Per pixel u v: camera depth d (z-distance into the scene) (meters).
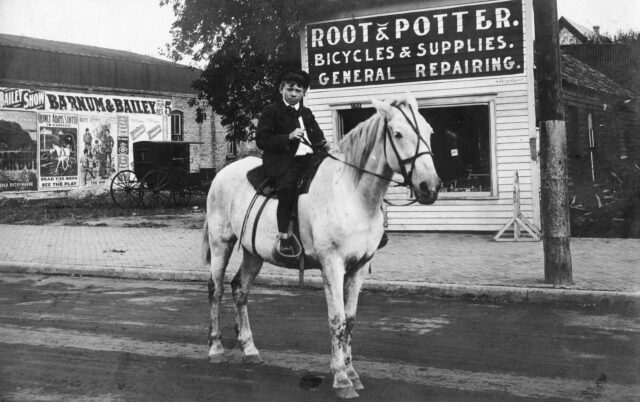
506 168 13.38
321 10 14.47
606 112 22.75
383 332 6.40
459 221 13.79
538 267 9.59
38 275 10.59
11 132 27.31
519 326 6.62
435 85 13.84
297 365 5.32
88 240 14.05
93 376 5.02
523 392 4.56
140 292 8.93
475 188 14.02
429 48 13.83
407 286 8.53
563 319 6.94
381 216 4.81
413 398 4.46
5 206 24.08
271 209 5.20
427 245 12.15
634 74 24.94
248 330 5.57
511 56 13.21
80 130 29.81
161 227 16.64
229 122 19.73
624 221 15.44
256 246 5.31
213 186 5.91
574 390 4.59
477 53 13.46
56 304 8.06
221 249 5.76
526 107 13.18
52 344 6.02
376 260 10.54
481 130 13.98
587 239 12.79
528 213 13.27
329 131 14.73
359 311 7.43
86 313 7.49
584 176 20.97
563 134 8.23
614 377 4.88
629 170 20.92
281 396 4.53
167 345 6.00
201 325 6.86
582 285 8.13
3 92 27.02
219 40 18.08
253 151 33.97
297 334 6.40
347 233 4.59
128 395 4.56
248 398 4.49
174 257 11.55
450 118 14.20
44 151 28.45
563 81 18.75
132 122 31.88
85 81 30.06
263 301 8.15
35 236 14.83
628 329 6.45
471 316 7.13
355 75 14.44
